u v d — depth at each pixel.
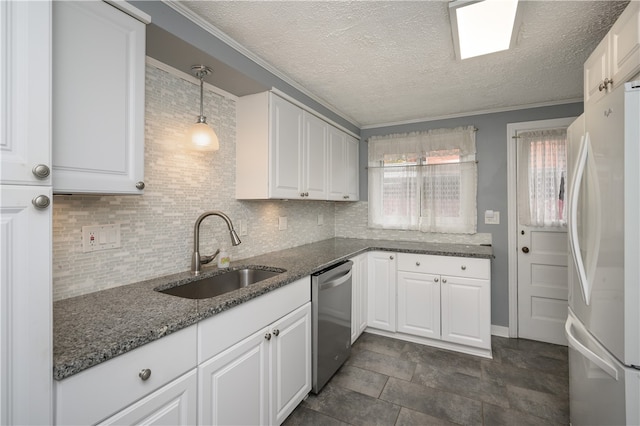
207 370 1.19
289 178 2.23
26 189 0.72
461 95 2.51
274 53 1.83
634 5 1.12
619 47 1.23
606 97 1.20
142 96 1.23
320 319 1.95
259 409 1.47
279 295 1.62
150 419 0.99
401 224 3.26
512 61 1.91
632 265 1.06
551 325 2.75
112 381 0.88
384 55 1.85
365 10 1.43
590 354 1.28
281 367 1.63
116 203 1.47
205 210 1.94
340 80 2.22
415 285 2.71
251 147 2.09
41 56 0.77
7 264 0.69
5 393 0.69
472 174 2.95
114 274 1.46
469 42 1.65
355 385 2.08
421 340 2.73
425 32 1.60
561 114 2.67
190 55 1.55
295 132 2.29
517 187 2.83
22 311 0.71
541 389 2.04
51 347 0.76
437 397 1.95
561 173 2.67
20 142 0.73
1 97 0.71
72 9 1.00
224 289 1.89
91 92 1.06
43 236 0.75
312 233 3.19
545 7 1.39
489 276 2.46
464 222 2.98
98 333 0.96
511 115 2.85
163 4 1.32
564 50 1.77
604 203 1.21
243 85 1.94
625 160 1.07
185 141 1.69
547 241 2.75
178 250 1.77
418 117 3.13
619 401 1.11
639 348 1.05
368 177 3.42
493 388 2.05
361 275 2.77
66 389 0.79
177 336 1.08
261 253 2.43
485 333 2.47
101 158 1.08
